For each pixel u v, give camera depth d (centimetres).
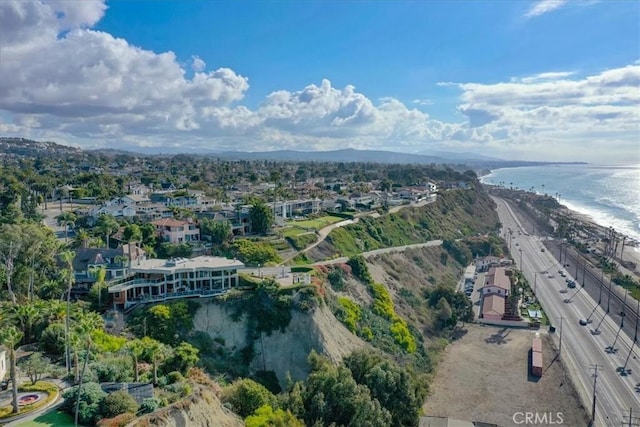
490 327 11825
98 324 7488
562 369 9425
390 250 15438
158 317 8212
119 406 4862
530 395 8500
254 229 14575
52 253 9550
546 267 17675
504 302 13000
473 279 15725
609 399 8362
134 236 12181
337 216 17988
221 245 12850
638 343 10812
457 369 9538
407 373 7288
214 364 7838
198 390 5603
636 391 8650
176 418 4928
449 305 11988
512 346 10650
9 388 5406
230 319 8600
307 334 8438
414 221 19475
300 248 13575
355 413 6097
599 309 13088
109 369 5803
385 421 6294
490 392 8600
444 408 8031
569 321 12138
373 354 7806
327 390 6369
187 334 8231
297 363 8250
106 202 17400
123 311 8400
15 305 7425
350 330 9544
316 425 5778
